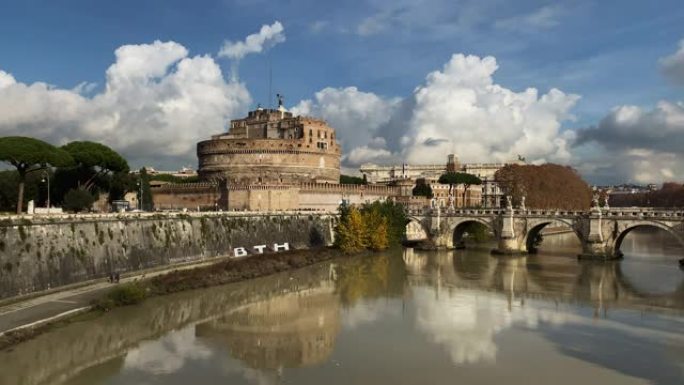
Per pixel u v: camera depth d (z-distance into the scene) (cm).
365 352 5900
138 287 8194
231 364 5538
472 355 5809
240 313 7656
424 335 6550
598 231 13125
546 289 9506
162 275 9500
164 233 10969
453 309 7912
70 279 8406
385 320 7269
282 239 14525
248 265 10900
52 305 7256
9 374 5138
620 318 7388
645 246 17925
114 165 14350
